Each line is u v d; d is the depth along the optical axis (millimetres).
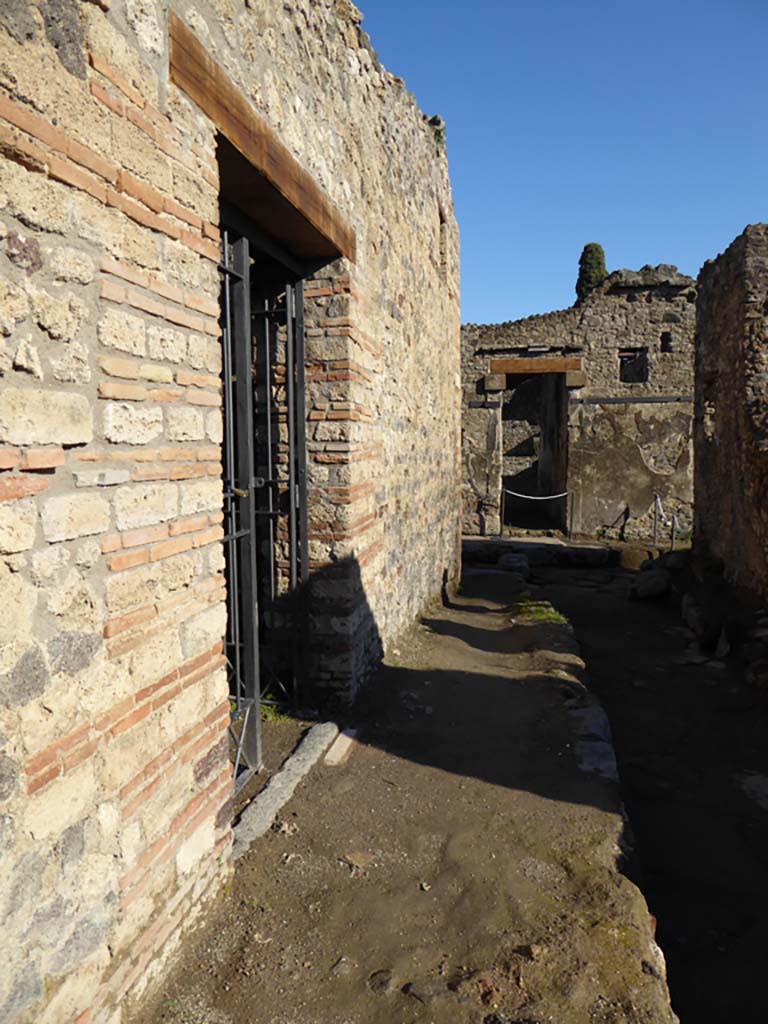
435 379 8305
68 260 1818
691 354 15898
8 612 1629
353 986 2291
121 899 2035
